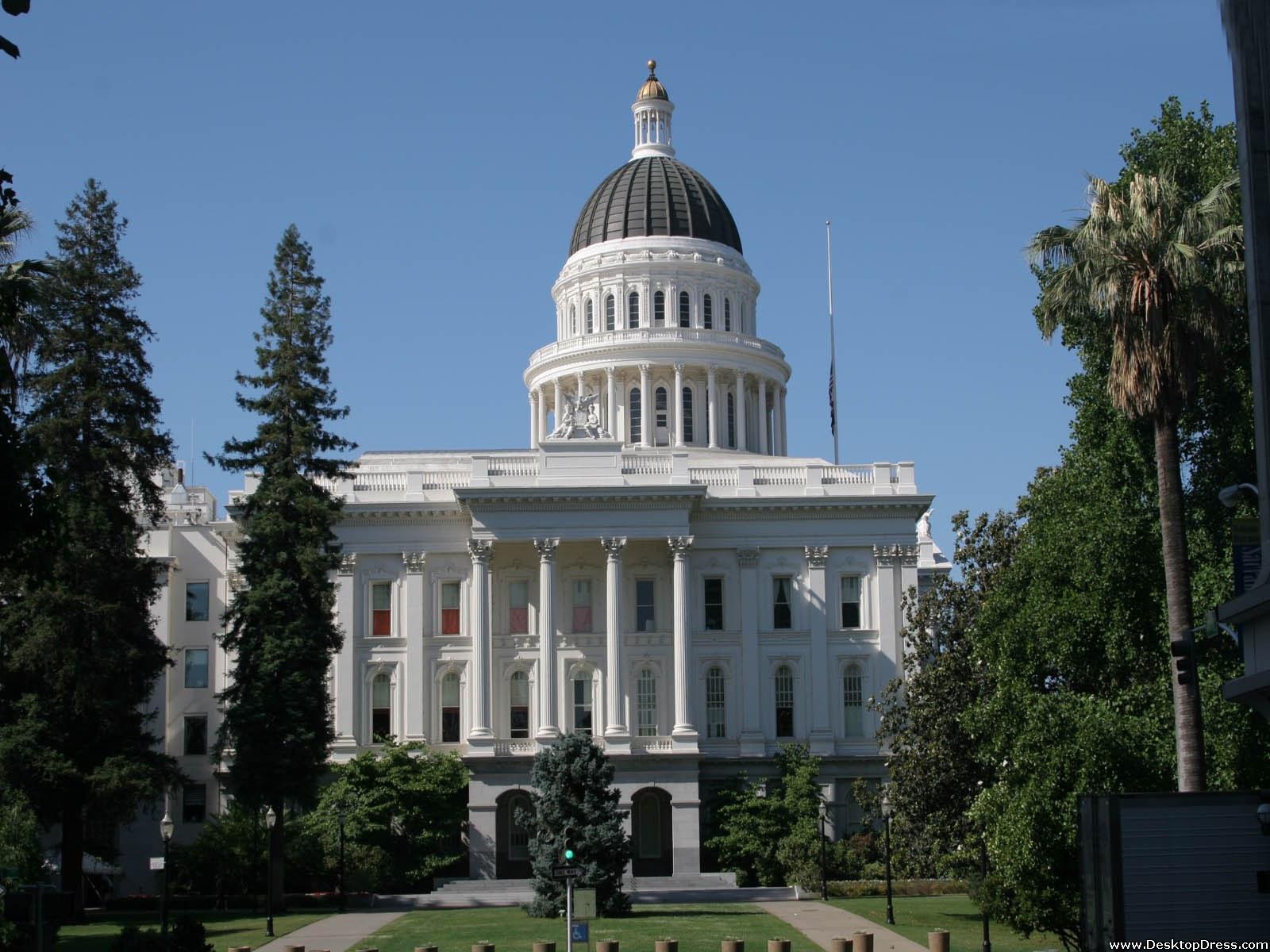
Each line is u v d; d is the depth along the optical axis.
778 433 132.25
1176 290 48.03
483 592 100.00
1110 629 52.78
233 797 93.38
